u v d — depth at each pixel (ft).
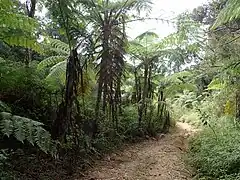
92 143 18.95
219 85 27.04
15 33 15.89
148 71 29.27
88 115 20.75
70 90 15.42
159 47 27.81
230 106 27.61
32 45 16.51
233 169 16.05
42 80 18.65
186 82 31.91
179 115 39.19
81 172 15.51
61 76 18.85
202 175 16.74
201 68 29.07
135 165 18.12
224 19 14.88
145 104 28.45
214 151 18.26
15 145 15.03
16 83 17.11
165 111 32.22
